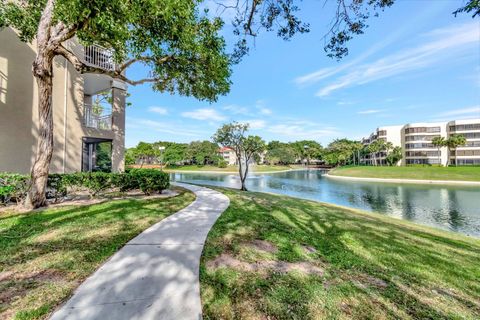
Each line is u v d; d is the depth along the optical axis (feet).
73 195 27.94
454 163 196.85
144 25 17.07
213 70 23.86
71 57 21.24
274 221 21.33
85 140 39.93
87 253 12.09
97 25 16.05
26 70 27.94
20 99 27.45
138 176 29.43
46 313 7.52
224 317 7.92
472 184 104.37
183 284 9.52
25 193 22.24
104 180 26.53
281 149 273.13
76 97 33.01
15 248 12.40
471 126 191.42
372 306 9.14
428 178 120.47
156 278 9.86
